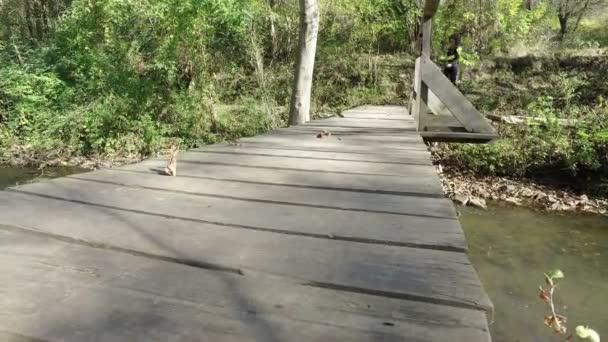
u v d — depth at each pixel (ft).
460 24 50.21
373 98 46.42
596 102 38.32
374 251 4.72
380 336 3.12
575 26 59.21
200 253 4.68
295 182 8.04
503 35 50.83
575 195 27.63
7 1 54.95
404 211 6.18
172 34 36.91
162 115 37.24
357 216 5.96
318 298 3.71
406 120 23.07
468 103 20.56
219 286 3.95
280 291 3.84
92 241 5.00
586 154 28.58
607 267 17.42
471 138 20.86
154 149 34.50
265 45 52.01
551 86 43.21
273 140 14.29
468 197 26.81
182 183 7.95
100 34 39.45
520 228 22.29
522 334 12.71
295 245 4.92
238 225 5.62
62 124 36.17
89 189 7.44
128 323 3.33
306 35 29.86
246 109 38.91
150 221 5.78
